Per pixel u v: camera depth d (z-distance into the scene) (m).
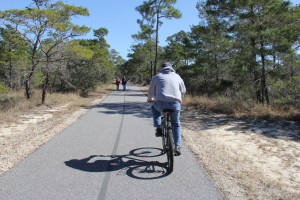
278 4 12.67
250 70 13.98
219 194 3.71
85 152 5.63
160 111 4.80
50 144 6.24
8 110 11.19
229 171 4.61
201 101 15.31
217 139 7.10
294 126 8.62
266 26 13.63
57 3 13.30
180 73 25.44
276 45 13.04
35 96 16.20
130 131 7.89
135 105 15.38
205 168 4.73
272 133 7.75
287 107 11.06
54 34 13.93
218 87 19.88
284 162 5.28
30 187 3.86
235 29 14.64
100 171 4.53
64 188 3.84
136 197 3.59
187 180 4.18
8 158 5.12
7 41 17.38
